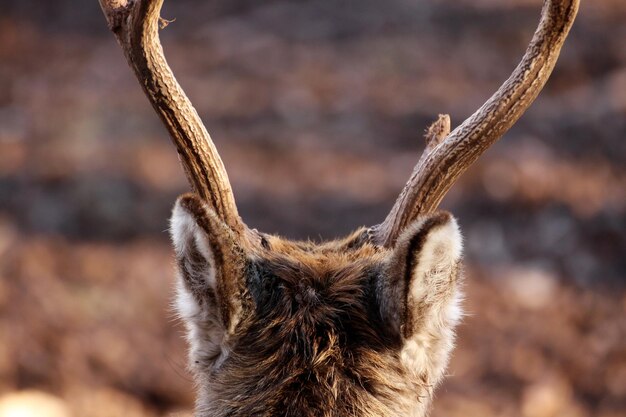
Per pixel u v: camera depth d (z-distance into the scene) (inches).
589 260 781.3
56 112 1105.4
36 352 647.1
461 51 1205.1
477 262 788.6
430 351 256.8
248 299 254.8
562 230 811.4
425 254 235.0
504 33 1232.8
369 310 256.4
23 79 1215.6
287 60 1219.9
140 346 663.8
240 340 254.8
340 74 1168.8
